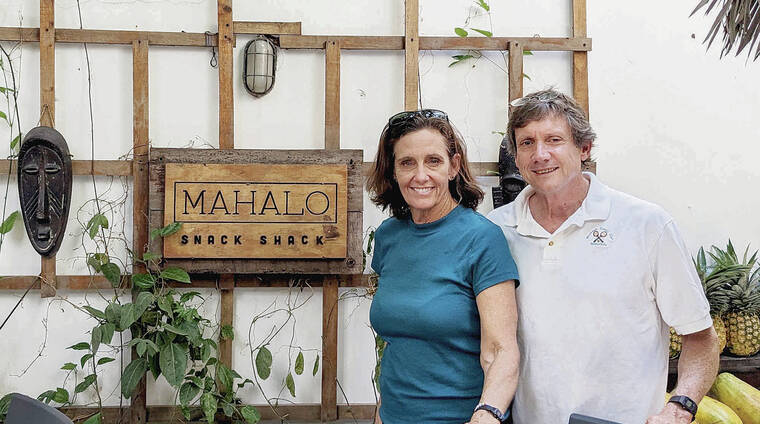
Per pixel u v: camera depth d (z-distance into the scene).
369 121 2.97
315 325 2.93
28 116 2.88
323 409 2.87
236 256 2.81
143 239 2.85
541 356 1.56
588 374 1.53
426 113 1.61
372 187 1.72
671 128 3.03
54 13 2.85
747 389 2.69
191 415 2.84
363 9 2.97
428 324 1.52
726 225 3.04
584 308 1.53
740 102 3.05
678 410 1.47
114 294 2.88
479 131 2.98
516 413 1.62
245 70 2.87
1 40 2.85
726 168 3.05
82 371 2.87
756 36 1.88
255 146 2.93
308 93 2.95
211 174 2.81
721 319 2.81
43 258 2.81
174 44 2.88
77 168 2.85
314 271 2.84
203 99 2.92
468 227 1.57
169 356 2.62
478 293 1.52
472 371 1.54
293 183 2.83
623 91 3.02
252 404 2.90
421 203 1.57
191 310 2.72
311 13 2.96
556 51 2.99
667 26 3.03
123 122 2.90
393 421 1.59
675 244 1.50
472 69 2.98
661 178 3.02
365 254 2.93
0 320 2.85
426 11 2.98
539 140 1.52
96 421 2.66
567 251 1.56
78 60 2.89
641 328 1.53
